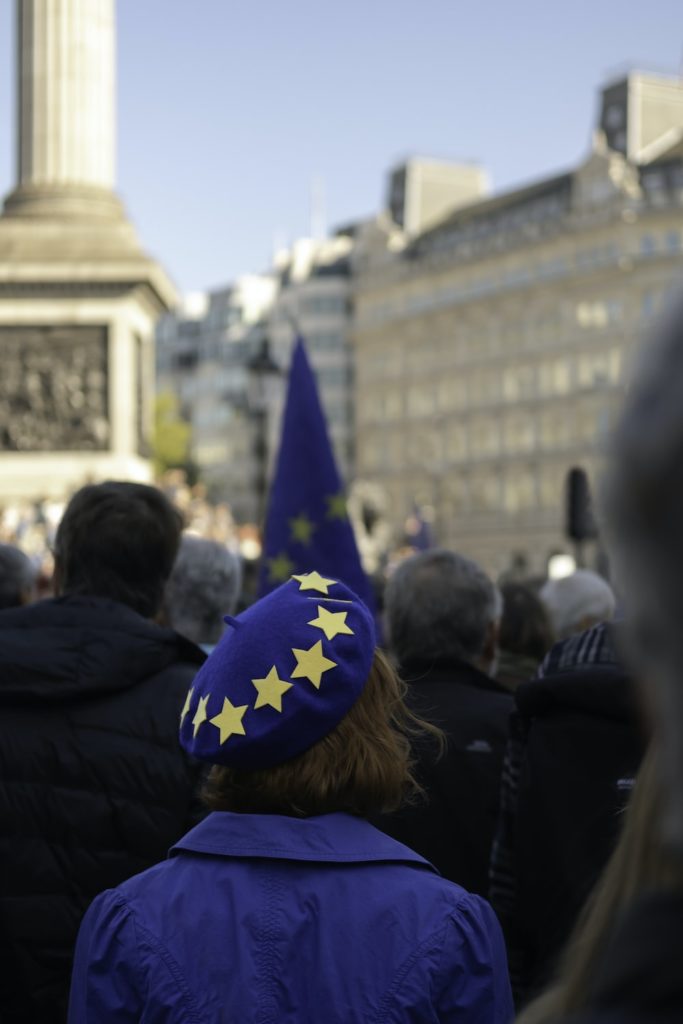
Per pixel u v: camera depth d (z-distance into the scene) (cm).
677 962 91
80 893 354
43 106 2142
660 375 83
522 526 9675
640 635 86
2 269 2028
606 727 355
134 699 365
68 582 402
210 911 246
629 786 336
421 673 445
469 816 415
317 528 680
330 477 682
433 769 418
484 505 10000
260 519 2188
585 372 9256
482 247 9981
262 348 2181
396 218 11344
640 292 8950
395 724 302
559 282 9375
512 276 9806
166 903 250
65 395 2047
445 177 11419
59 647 365
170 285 2186
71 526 402
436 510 9794
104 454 2047
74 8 2159
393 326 10769
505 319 9869
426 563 457
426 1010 236
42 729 359
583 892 347
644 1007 91
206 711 262
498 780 417
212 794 270
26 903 351
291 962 239
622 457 84
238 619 271
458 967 240
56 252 2048
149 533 399
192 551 523
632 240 8950
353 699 262
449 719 426
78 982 248
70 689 359
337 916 244
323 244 11806
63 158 2134
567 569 1627
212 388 13088
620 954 94
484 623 450
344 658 263
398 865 255
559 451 9419
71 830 353
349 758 260
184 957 241
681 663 85
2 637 367
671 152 8956
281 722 256
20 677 359
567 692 356
